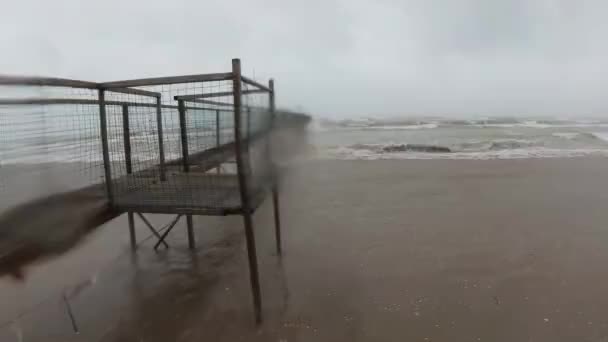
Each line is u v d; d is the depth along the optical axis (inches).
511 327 130.0
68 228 118.3
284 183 204.4
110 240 224.5
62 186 139.7
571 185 342.0
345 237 223.1
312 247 209.5
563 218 247.3
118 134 174.9
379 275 172.9
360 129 1113.4
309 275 175.2
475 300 148.4
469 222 244.2
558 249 196.7
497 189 333.1
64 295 158.9
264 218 263.0
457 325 132.0
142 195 146.0
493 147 670.5
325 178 390.0
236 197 141.9
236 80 115.3
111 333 133.0
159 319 141.6
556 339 122.7
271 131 158.2
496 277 167.5
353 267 182.2
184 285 168.7
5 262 101.1
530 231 225.0
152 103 193.6
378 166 465.4
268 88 161.8
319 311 143.9
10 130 116.5
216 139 230.4
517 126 1203.2
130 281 172.7
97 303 153.3
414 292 156.3
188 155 212.4
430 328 130.7
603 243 203.0
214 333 132.0
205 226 250.1
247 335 130.1
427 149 639.8
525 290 155.3
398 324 133.6
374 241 215.3
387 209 277.9
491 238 215.0
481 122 1370.6
